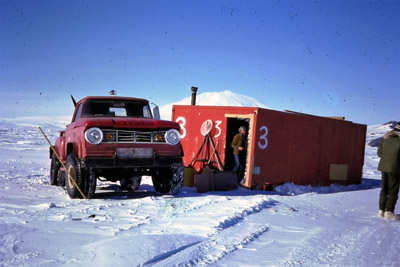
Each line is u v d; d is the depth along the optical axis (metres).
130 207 5.49
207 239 3.73
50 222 4.25
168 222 4.46
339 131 13.17
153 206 5.60
